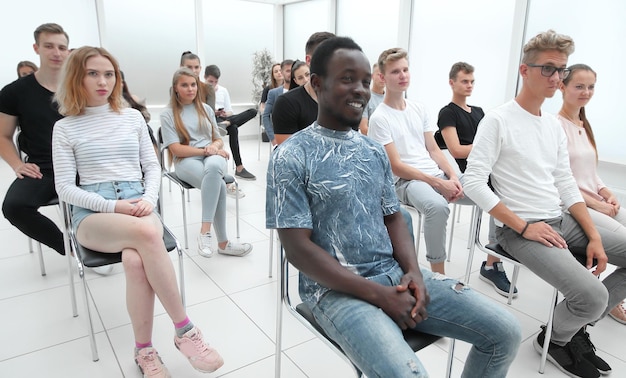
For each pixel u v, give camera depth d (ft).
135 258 4.75
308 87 7.08
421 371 2.99
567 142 6.45
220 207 8.39
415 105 7.93
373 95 10.34
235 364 5.36
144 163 6.09
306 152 3.59
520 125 5.44
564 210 5.86
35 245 8.84
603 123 11.05
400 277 3.78
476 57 13.70
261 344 5.78
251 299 6.92
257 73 21.62
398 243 4.03
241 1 21.67
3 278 7.41
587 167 6.50
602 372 5.28
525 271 8.19
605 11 10.59
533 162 5.45
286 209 3.51
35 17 16.28
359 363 3.25
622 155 10.85
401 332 3.40
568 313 4.99
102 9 17.81
